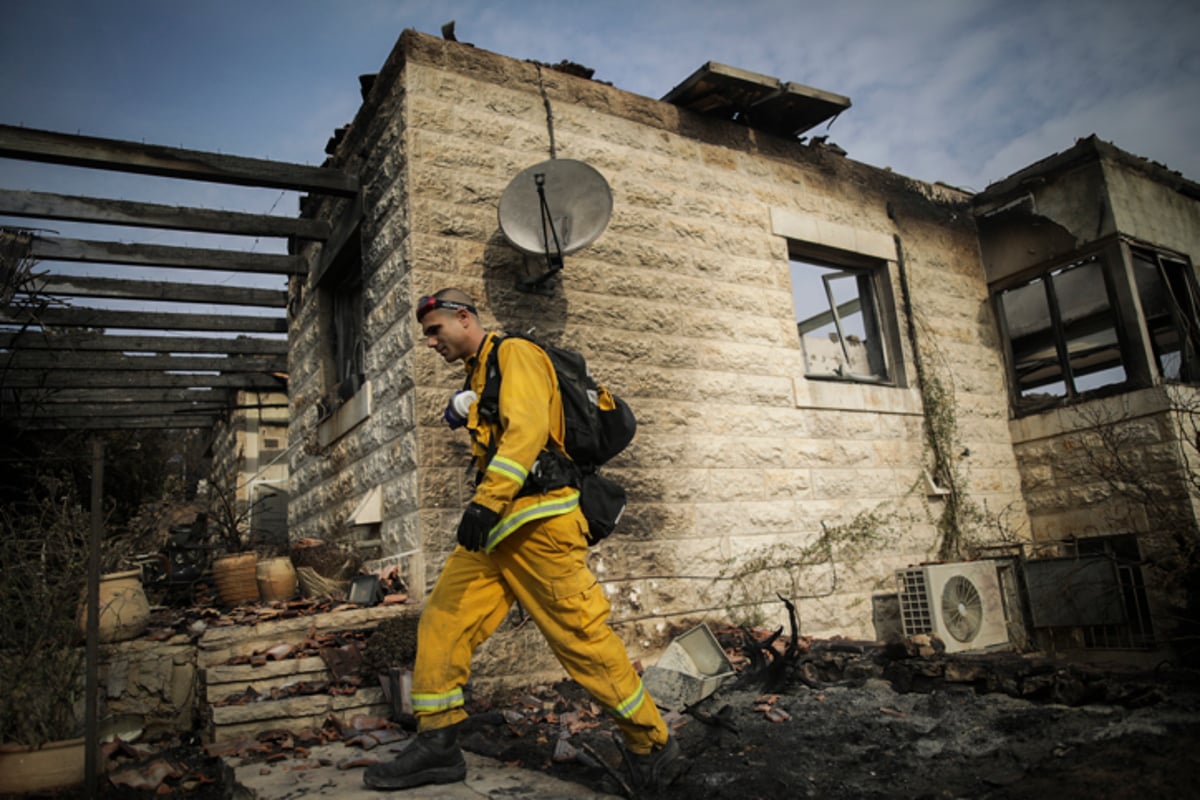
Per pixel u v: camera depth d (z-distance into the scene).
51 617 4.27
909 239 9.45
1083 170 9.33
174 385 12.48
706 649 5.02
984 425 9.46
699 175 7.81
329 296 8.95
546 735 4.25
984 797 2.86
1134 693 3.85
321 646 5.16
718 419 7.27
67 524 4.86
